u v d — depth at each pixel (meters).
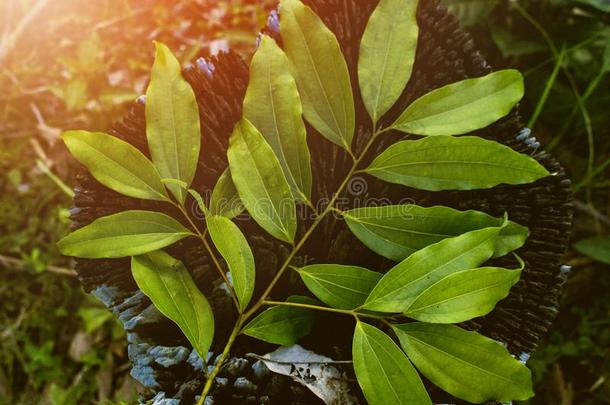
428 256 0.46
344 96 0.48
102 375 0.83
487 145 0.46
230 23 0.93
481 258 0.46
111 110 0.92
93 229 0.48
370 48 0.48
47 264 0.90
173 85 0.48
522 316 0.52
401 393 0.46
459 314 0.45
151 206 0.52
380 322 0.50
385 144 0.51
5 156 0.94
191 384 0.49
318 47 0.48
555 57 0.77
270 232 0.48
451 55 0.52
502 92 0.47
